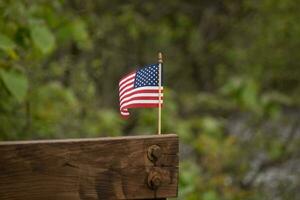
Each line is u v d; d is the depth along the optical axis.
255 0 18.36
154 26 18.52
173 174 4.72
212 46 19.62
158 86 5.16
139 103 5.16
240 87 13.38
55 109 10.95
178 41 20.67
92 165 4.60
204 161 13.61
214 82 20.41
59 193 4.55
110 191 4.62
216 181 12.58
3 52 8.00
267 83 18.88
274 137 16.95
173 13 20.11
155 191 4.69
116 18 17.09
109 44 17.25
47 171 4.54
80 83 12.84
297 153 16.95
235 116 18.59
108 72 17.80
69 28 10.89
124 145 4.65
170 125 14.10
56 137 11.20
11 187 4.48
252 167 16.38
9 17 8.63
